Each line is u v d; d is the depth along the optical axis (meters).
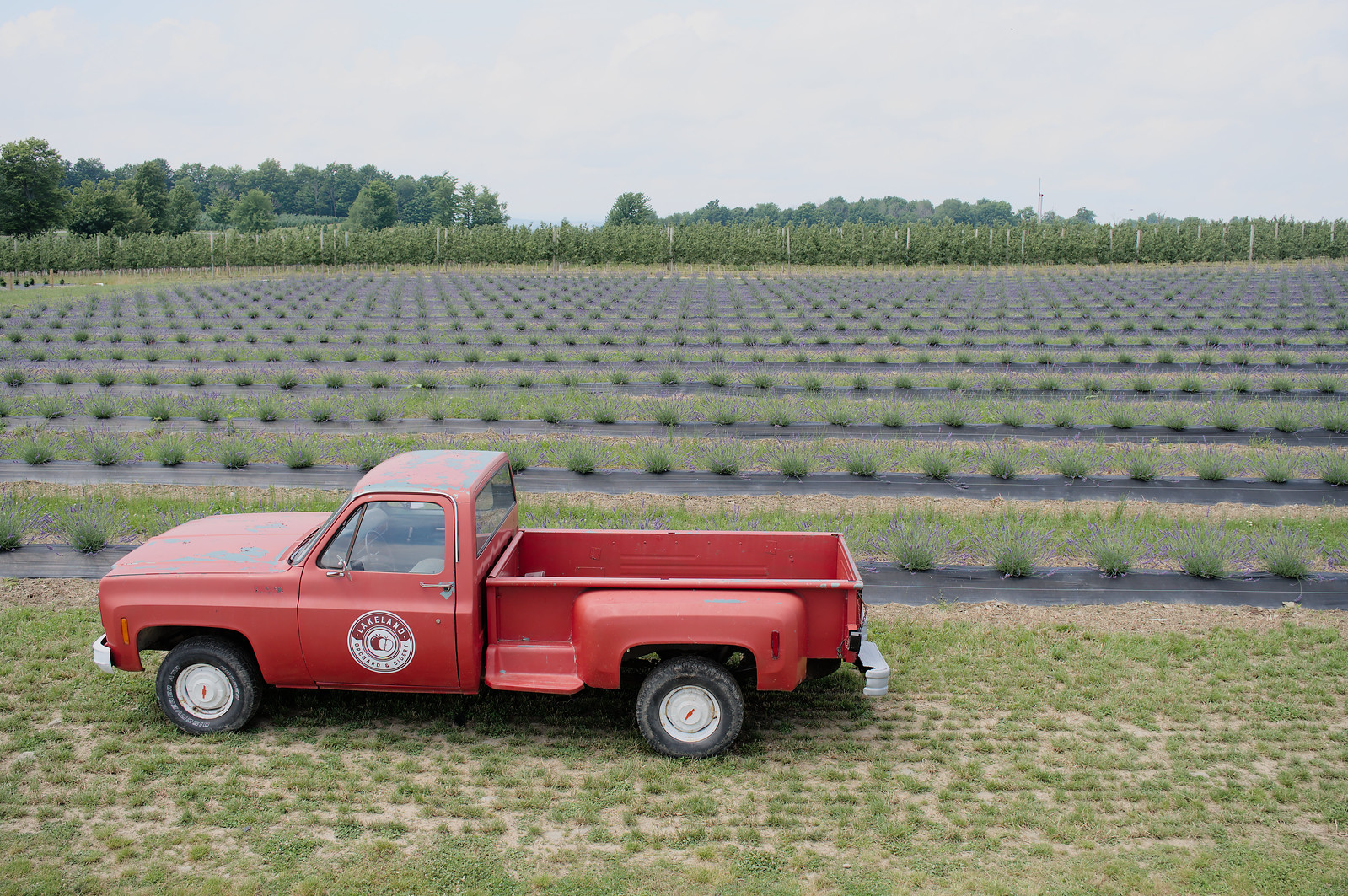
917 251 73.94
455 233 79.12
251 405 21.62
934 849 5.61
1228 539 11.74
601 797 6.15
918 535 11.29
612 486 15.20
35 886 5.07
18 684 7.68
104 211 117.00
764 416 19.91
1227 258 72.12
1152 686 8.05
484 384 23.88
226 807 5.95
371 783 6.27
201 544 7.31
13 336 33.19
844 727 7.32
